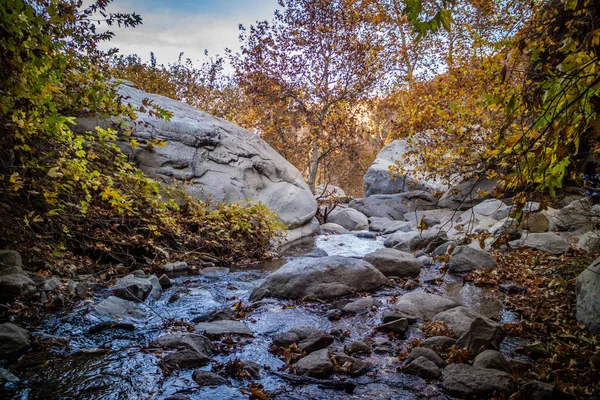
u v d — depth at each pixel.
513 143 2.54
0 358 3.45
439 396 3.04
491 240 7.93
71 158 6.61
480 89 9.45
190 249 8.05
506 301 5.18
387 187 17.28
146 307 5.00
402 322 4.33
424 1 2.08
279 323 4.64
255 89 17.36
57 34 4.80
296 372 3.40
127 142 8.84
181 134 10.02
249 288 6.20
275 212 11.09
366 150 26.73
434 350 3.76
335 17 16.92
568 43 2.37
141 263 7.01
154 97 11.18
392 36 18.14
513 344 3.90
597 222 7.12
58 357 3.56
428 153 13.02
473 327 3.82
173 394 3.03
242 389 3.13
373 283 5.98
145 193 7.45
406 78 16.78
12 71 4.23
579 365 3.34
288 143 18.72
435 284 6.23
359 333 4.35
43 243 6.02
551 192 2.43
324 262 5.94
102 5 5.57
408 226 12.23
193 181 9.59
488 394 2.96
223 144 11.00
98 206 7.27
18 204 5.97
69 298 4.85
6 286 4.45
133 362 3.51
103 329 4.19
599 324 3.77
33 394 2.98
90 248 6.71
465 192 12.82
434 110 12.07
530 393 2.77
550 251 6.95
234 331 4.23
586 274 4.25
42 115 5.86
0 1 3.66
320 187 21.25
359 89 16.72
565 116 2.27
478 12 13.12
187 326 4.39
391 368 3.51
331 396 3.06
